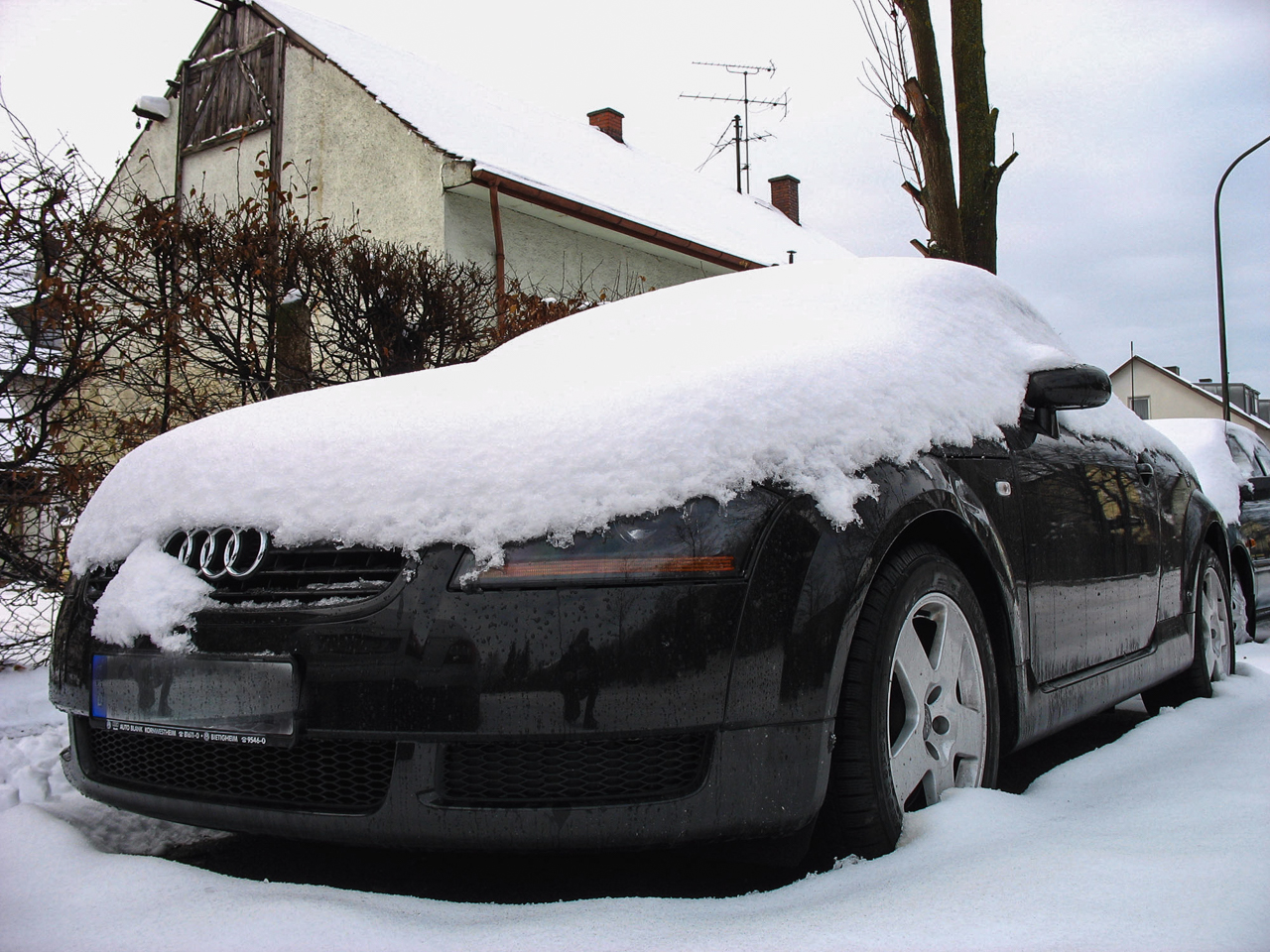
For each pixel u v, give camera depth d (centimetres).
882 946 134
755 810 160
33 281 407
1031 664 225
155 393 480
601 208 1095
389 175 1030
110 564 205
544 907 155
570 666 156
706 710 157
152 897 166
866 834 174
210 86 1224
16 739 322
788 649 162
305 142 1112
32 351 407
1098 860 159
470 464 172
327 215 1082
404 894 178
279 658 167
